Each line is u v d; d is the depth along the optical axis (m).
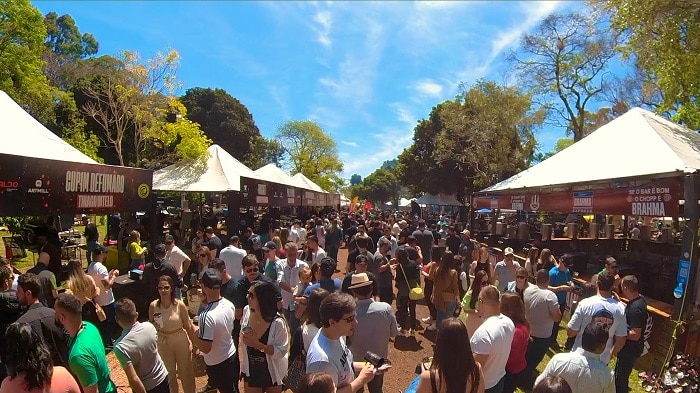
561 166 9.63
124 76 23.73
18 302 4.04
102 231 22.14
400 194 97.44
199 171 14.30
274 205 15.84
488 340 3.44
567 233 13.46
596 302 4.52
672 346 5.80
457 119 30.80
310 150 55.25
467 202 39.03
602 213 7.80
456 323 2.63
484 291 3.76
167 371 4.32
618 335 4.41
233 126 47.22
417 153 43.25
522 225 13.23
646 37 9.49
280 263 6.52
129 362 3.60
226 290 5.32
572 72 25.77
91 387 3.10
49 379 2.60
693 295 5.99
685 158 6.84
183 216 15.05
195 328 4.77
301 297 5.23
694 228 5.86
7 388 2.55
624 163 7.70
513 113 28.44
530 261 8.93
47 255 5.69
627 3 9.33
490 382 3.46
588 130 31.17
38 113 25.56
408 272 7.85
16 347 2.57
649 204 6.59
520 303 4.29
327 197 37.59
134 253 8.64
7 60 21.31
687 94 11.58
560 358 3.35
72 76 41.16
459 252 10.30
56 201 5.68
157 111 24.28
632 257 9.81
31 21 21.83
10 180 5.07
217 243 8.41
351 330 2.88
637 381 5.95
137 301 6.70
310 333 3.50
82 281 5.29
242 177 12.31
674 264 8.58
